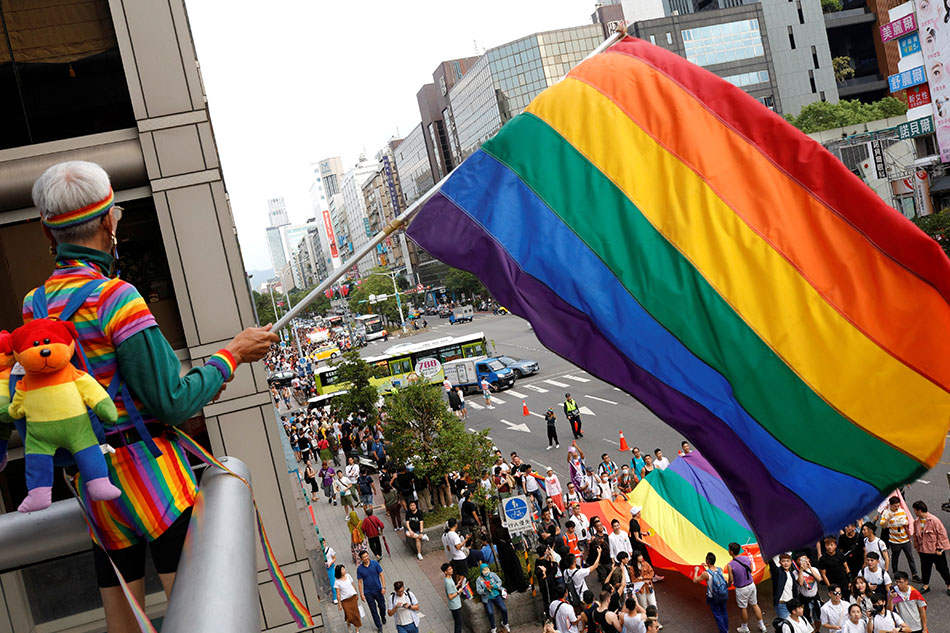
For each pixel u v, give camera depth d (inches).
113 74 609.6
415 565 1008.2
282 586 97.5
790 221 216.8
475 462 1104.2
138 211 602.5
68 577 137.3
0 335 82.3
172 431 91.2
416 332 4707.2
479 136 5792.3
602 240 233.8
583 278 232.5
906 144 2581.2
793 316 213.9
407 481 1122.7
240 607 60.6
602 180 237.0
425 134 6963.6
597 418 1584.6
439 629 820.0
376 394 1865.2
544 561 765.3
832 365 210.8
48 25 603.5
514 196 242.8
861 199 210.2
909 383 207.2
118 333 84.4
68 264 89.6
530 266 237.1
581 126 241.1
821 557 647.1
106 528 87.2
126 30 580.1
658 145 233.5
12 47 601.0
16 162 565.6
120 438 86.0
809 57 4788.4
